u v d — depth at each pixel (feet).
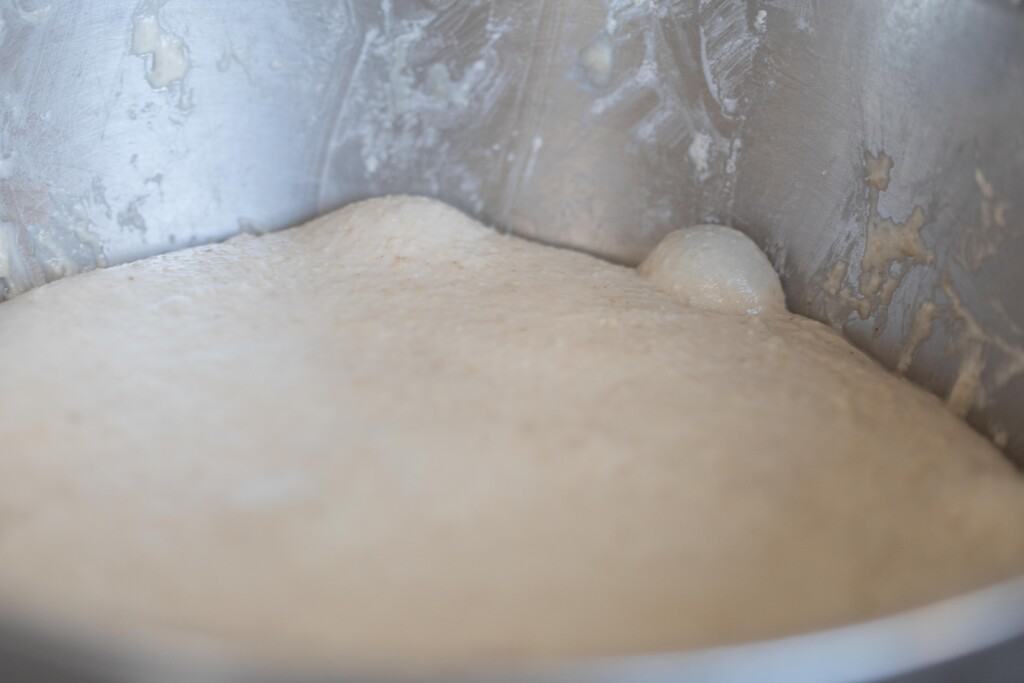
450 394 1.10
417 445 1.05
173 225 1.32
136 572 0.96
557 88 1.33
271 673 0.77
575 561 0.97
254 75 1.32
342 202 1.38
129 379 1.11
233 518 0.99
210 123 1.32
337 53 1.33
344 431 1.06
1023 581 0.87
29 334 1.15
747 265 1.26
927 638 0.82
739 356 1.17
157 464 1.03
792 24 1.24
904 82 1.18
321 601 0.94
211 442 1.05
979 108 1.13
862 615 0.95
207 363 1.13
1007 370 1.13
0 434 1.05
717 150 1.31
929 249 1.18
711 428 1.08
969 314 1.16
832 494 1.03
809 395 1.13
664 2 1.28
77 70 1.25
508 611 0.94
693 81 1.30
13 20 1.21
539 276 1.27
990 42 1.12
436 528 0.99
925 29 1.16
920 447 1.09
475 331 1.18
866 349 1.23
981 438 1.12
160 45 1.28
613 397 1.11
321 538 0.98
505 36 1.33
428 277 1.26
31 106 1.24
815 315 1.27
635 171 1.34
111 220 1.30
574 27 1.31
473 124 1.36
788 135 1.27
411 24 1.32
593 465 1.04
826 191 1.26
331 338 1.16
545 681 0.78
